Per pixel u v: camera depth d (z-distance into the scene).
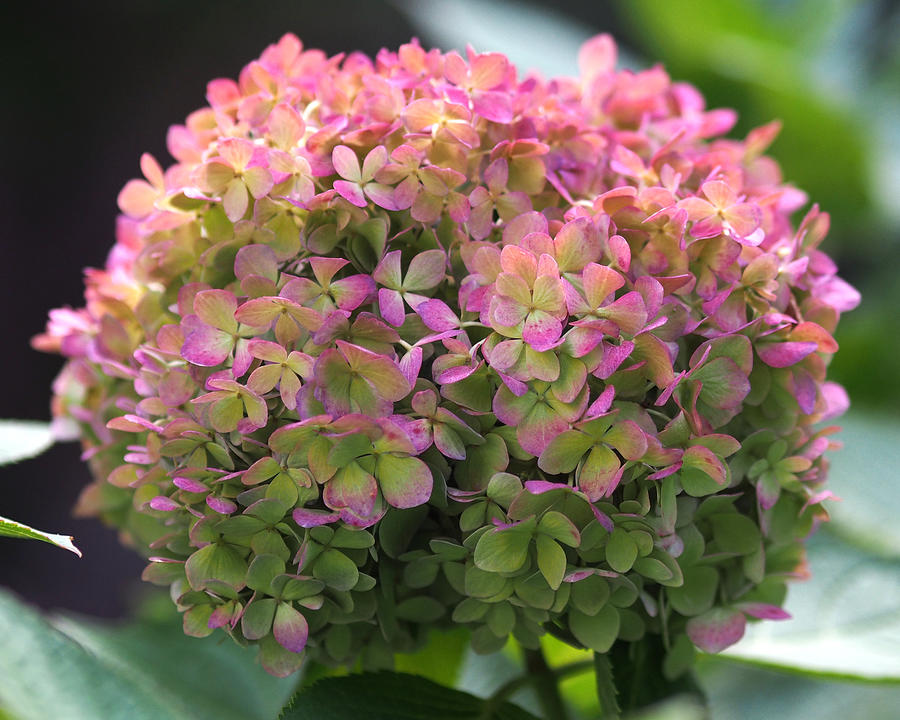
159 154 2.41
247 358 0.69
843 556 0.84
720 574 0.73
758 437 0.71
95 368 0.76
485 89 0.73
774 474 0.72
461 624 0.73
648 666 0.74
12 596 0.73
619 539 0.69
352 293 0.69
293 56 0.76
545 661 0.77
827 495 0.72
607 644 0.71
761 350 0.71
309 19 2.48
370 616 0.71
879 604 0.82
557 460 0.69
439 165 0.71
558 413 0.69
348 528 0.69
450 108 0.71
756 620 0.74
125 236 0.76
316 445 0.69
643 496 0.69
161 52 2.40
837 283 0.74
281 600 0.70
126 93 2.38
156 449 0.71
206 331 0.70
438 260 0.70
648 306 0.69
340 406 0.69
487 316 0.69
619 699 0.74
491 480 0.69
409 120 0.71
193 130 0.75
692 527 0.71
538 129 0.73
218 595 0.71
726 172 0.73
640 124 0.77
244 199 0.71
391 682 0.74
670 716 0.72
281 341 0.69
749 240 0.71
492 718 0.75
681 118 0.78
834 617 0.82
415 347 0.69
